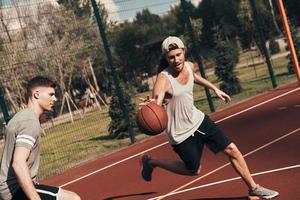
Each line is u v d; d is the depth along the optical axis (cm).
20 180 377
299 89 1566
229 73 2055
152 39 5666
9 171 403
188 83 547
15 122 394
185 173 594
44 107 413
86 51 2750
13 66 1506
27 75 1619
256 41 3453
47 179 1120
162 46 532
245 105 1516
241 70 3194
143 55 5497
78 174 1065
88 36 2436
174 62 528
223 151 557
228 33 5062
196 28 4653
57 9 1739
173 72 544
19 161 379
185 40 2970
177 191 677
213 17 5322
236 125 1184
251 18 3759
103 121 2172
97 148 1484
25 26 1499
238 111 1424
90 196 795
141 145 1251
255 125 1108
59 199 428
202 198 614
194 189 666
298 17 3803
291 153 749
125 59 5478
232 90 2042
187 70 552
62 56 2027
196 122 554
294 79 1895
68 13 1962
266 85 2045
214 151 561
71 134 1947
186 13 1537
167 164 613
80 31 2289
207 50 4759
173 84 539
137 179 821
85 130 1986
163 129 543
